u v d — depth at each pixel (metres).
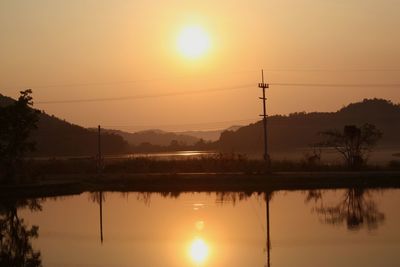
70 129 154.38
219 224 35.59
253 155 121.56
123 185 62.59
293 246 28.27
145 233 33.09
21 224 38.16
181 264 25.27
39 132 142.88
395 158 96.62
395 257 25.20
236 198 49.28
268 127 181.25
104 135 161.25
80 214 42.03
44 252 28.73
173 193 55.44
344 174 60.00
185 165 73.94
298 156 112.69
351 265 24.02
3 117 57.62
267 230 32.97
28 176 61.56
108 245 29.97
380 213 38.22
